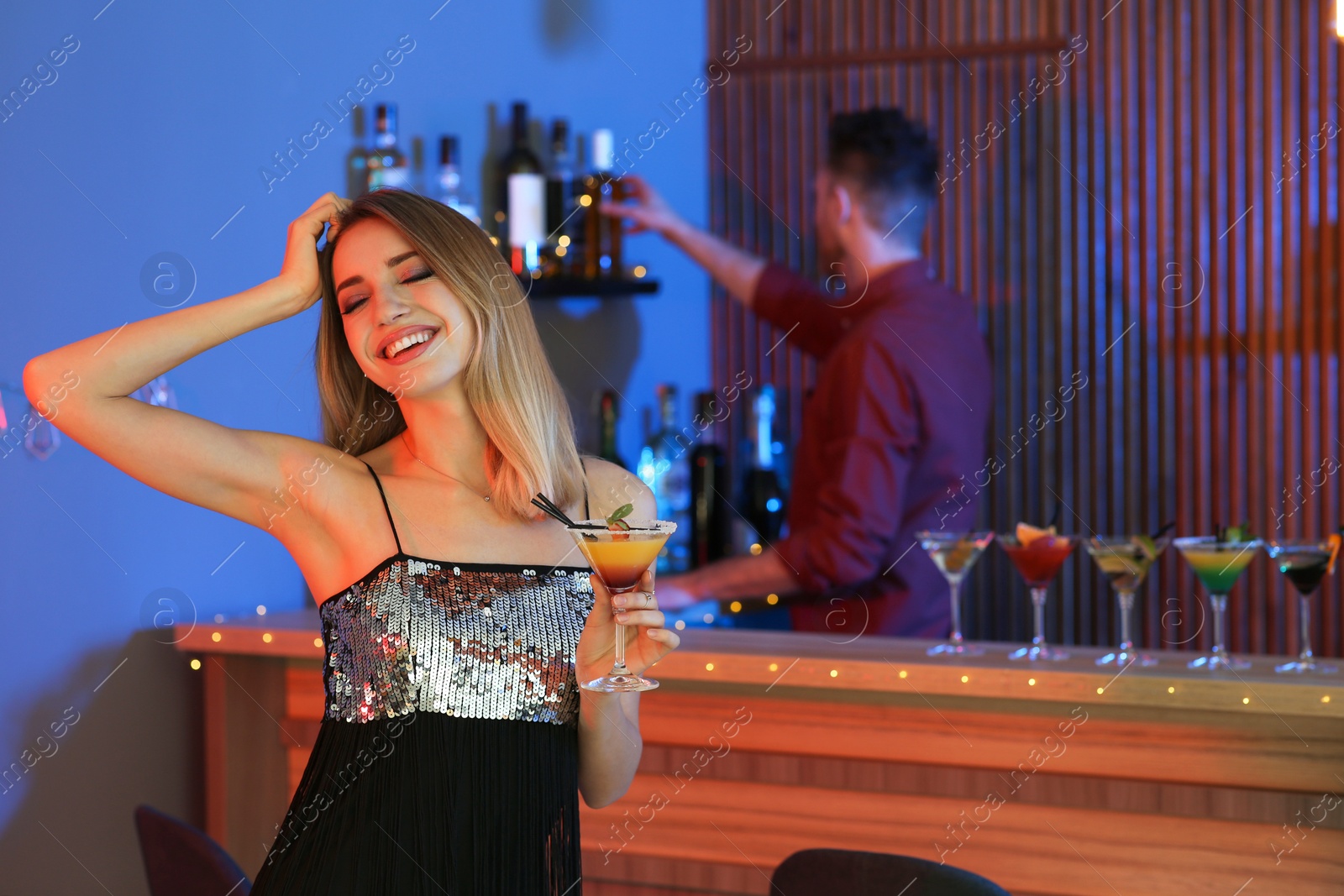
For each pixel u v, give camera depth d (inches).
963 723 80.4
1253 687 72.2
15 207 74.0
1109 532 149.0
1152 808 77.1
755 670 81.2
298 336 96.7
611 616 58.1
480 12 115.6
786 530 133.3
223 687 90.4
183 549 88.9
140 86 82.4
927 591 116.3
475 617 58.0
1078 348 149.1
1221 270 145.1
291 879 55.4
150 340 56.7
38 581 77.1
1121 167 147.0
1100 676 75.0
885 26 153.8
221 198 89.0
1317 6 140.3
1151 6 145.3
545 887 56.5
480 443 63.2
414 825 55.0
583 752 61.3
